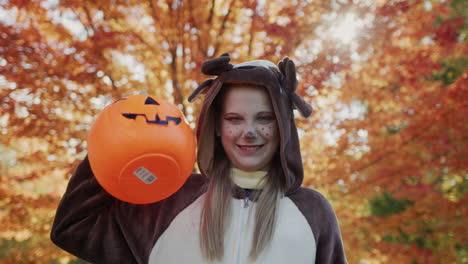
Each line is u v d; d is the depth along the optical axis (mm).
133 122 1552
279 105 1814
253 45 4457
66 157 4047
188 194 1961
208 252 1762
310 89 4152
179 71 4340
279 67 1967
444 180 6207
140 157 1510
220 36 4301
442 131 4309
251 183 1931
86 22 4113
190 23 4176
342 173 4258
